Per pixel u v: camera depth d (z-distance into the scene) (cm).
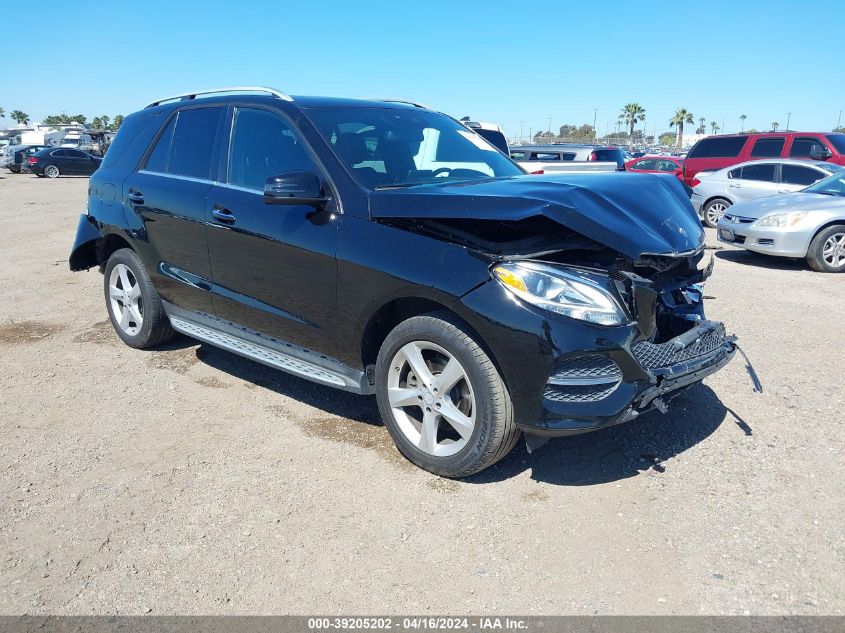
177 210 438
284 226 368
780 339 543
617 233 287
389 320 355
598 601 248
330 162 360
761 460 347
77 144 4481
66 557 276
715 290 729
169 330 517
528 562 271
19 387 454
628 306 293
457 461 319
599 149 1558
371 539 286
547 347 284
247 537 288
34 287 755
